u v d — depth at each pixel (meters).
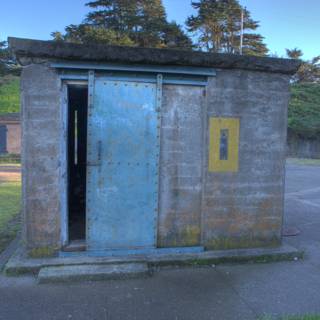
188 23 51.84
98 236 5.04
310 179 15.98
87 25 45.16
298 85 43.62
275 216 5.55
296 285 4.52
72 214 7.21
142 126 5.07
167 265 4.96
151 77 5.04
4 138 25.06
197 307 3.96
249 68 5.27
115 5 51.34
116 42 42.94
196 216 5.29
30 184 4.85
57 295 4.18
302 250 5.65
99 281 4.54
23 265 4.67
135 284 4.48
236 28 52.12
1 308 3.89
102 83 4.93
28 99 4.76
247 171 5.41
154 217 5.16
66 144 4.95
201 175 5.27
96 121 4.96
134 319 3.71
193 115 5.20
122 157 5.04
